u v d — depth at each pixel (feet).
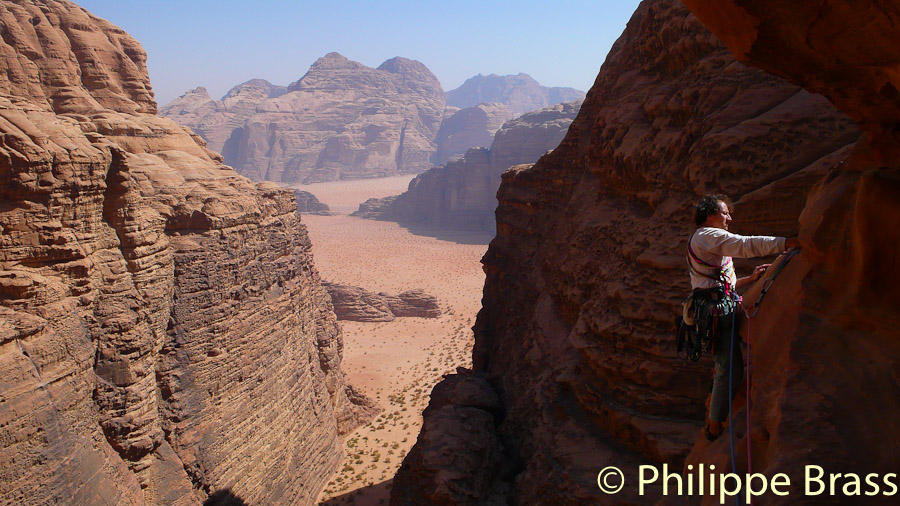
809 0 15.23
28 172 58.59
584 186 85.30
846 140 39.42
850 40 15.79
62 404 58.18
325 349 137.59
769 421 15.58
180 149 109.60
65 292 62.13
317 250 433.48
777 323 17.69
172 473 74.08
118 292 69.21
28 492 52.90
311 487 108.99
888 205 15.48
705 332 19.20
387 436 137.80
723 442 17.81
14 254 58.34
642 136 57.82
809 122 40.70
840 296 16.40
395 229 522.06
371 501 107.24
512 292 104.37
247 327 94.43
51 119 64.49
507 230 117.80
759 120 42.22
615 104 68.74
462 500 55.52
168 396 78.74
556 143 474.90
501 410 76.43
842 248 16.71
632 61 74.02
